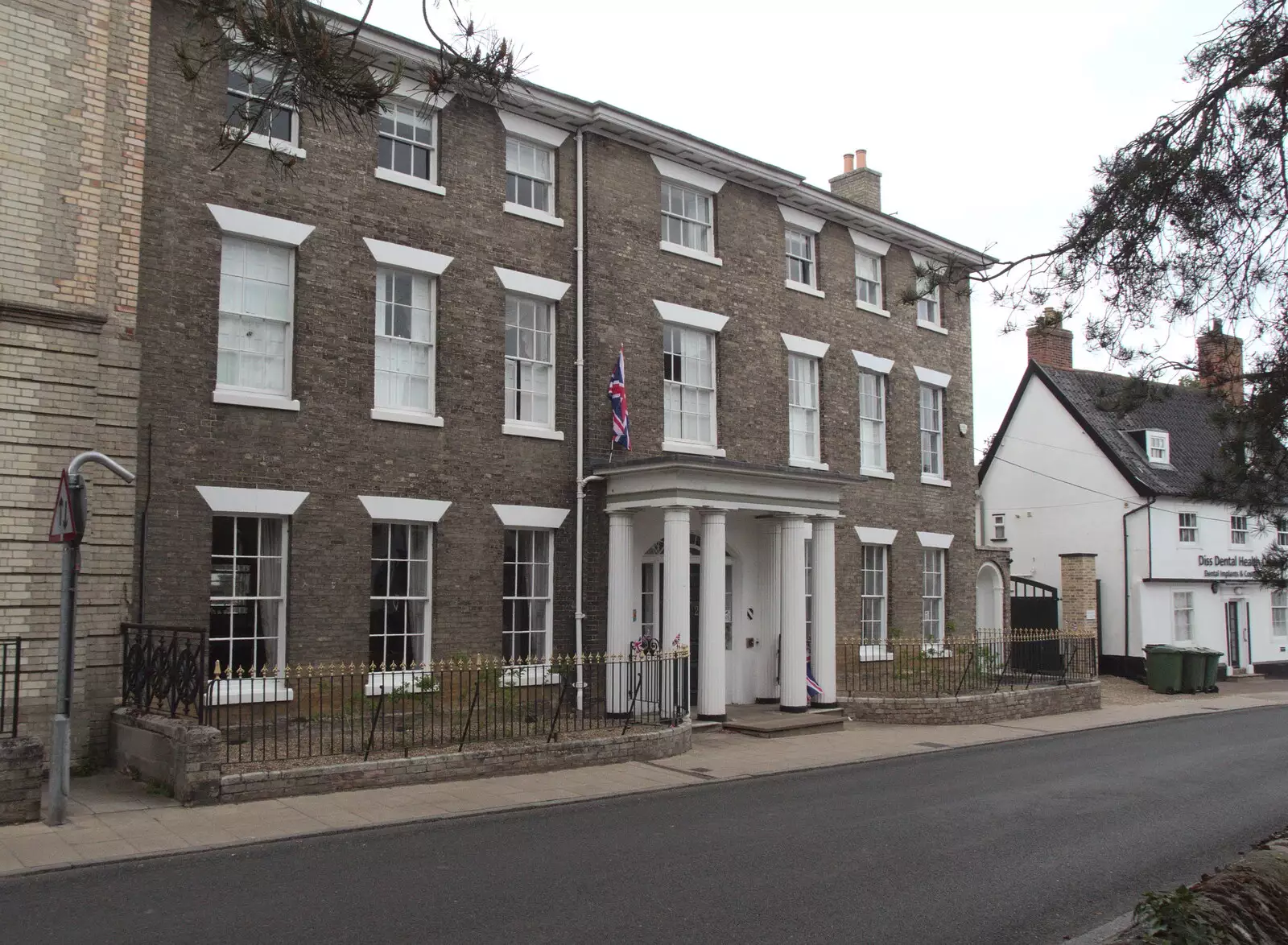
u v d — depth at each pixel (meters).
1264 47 8.95
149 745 11.52
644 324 19.03
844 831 10.68
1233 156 9.34
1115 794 12.98
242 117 9.05
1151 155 9.41
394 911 7.61
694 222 20.31
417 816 10.74
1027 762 15.64
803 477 18.64
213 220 14.15
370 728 14.22
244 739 13.31
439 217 16.52
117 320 12.68
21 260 11.73
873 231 23.72
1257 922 6.68
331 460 15.02
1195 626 31.88
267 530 14.59
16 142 11.80
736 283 20.62
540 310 17.98
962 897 8.38
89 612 12.25
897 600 23.28
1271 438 10.00
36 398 11.74
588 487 17.97
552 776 13.27
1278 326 9.85
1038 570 33.44
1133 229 9.60
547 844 9.83
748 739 17.09
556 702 16.95
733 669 20.05
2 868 8.50
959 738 18.11
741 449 20.31
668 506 16.91
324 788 11.58
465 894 8.08
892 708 19.86
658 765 14.38
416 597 15.88
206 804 10.74
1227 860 9.77
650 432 18.89
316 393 14.95
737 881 8.66
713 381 20.14
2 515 11.48
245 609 14.27
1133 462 31.58
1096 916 7.98
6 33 11.83
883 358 23.69
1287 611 34.94
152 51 13.74
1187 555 31.69
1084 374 34.78
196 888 8.11
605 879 8.61
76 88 12.28
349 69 7.95
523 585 17.33
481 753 12.94
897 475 23.66
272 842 9.59
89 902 7.72
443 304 16.45
